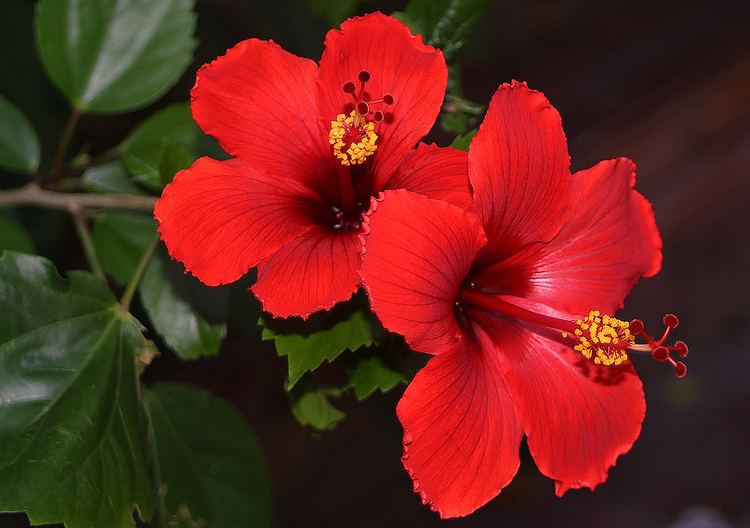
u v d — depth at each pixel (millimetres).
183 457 563
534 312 491
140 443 516
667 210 1055
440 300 466
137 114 710
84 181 573
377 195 494
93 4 574
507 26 1005
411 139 490
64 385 508
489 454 473
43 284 513
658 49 1055
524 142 479
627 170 497
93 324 519
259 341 882
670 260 1065
